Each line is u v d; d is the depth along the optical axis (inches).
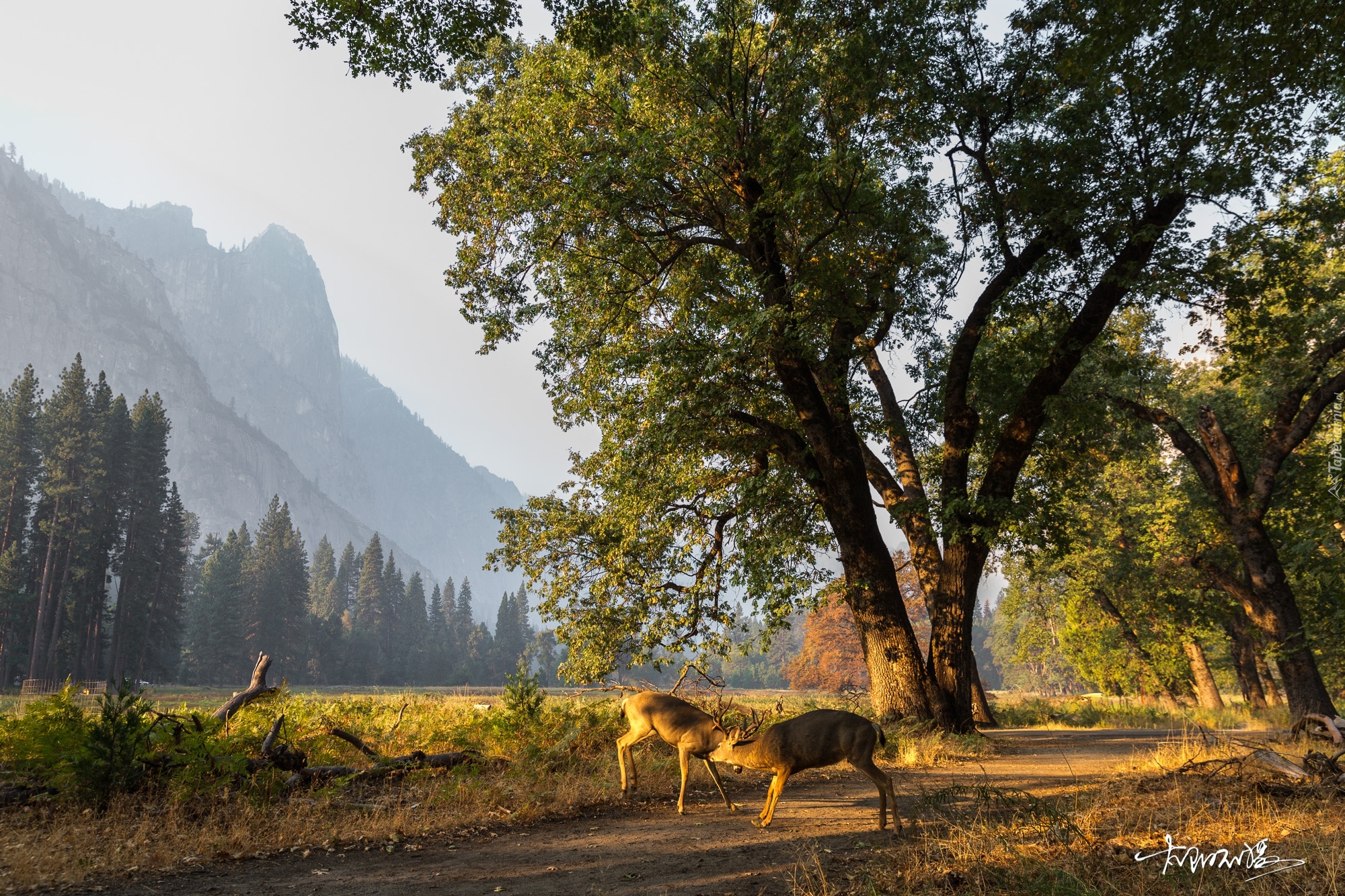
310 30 382.3
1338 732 474.3
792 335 561.3
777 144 544.1
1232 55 444.1
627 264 613.3
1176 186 580.4
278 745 357.1
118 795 287.0
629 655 789.2
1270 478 708.7
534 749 425.4
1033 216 636.1
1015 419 637.3
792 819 310.8
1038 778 424.8
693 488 694.5
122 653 3277.6
